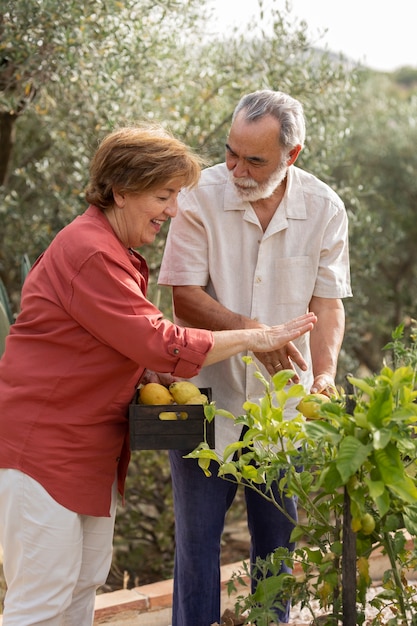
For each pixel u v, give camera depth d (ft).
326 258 9.25
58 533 7.46
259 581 7.41
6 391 7.52
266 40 17.44
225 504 9.50
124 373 7.59
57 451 7.42
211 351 7.45
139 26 15.48
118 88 15.99
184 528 9.32
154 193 7.42
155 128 7.85
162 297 17.93
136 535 17.53
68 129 17.98
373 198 28.09
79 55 14.88
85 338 7.37
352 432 6.29
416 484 6.73
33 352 7.47
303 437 6.95
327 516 7.36
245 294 9.21
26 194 20.02
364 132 29.53
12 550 7.60
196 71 17.89
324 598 7.32
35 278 7.57
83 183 17.46
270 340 7.73
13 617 7.62
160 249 17.57
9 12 14.21
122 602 10.92
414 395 6.46
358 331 22.38
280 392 6.79
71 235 7.37
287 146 8.42
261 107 8.36
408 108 31.01
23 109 15.98
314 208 9.13
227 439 9.25
